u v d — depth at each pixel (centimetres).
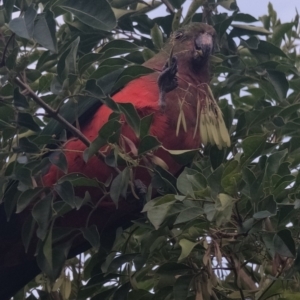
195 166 323
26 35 253
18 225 353
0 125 301
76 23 352
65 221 345
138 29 380
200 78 385
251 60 390
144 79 351
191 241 280
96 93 278
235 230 284
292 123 344
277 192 275
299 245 276
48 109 281
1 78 273
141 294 308
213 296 295
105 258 313
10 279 363
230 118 343
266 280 294
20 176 281
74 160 334
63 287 317
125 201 335
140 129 281
